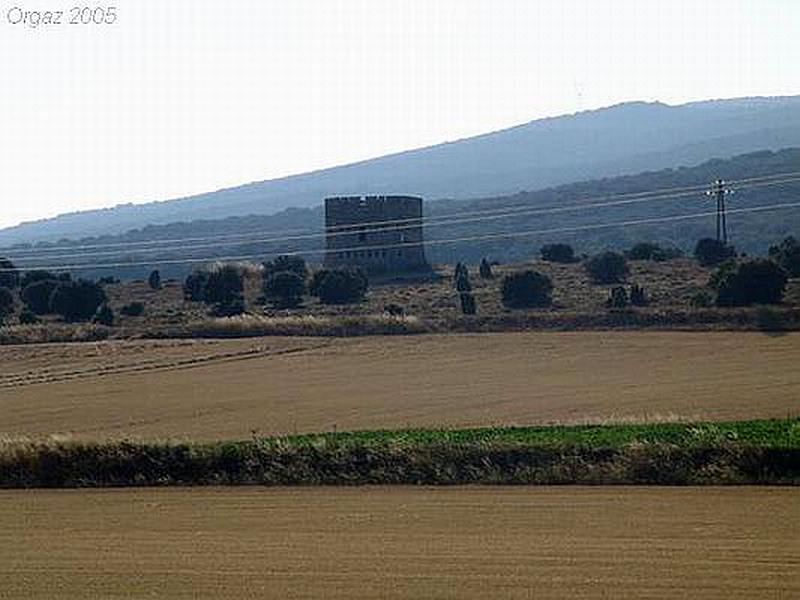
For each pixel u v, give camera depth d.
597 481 125.44
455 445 134.12
